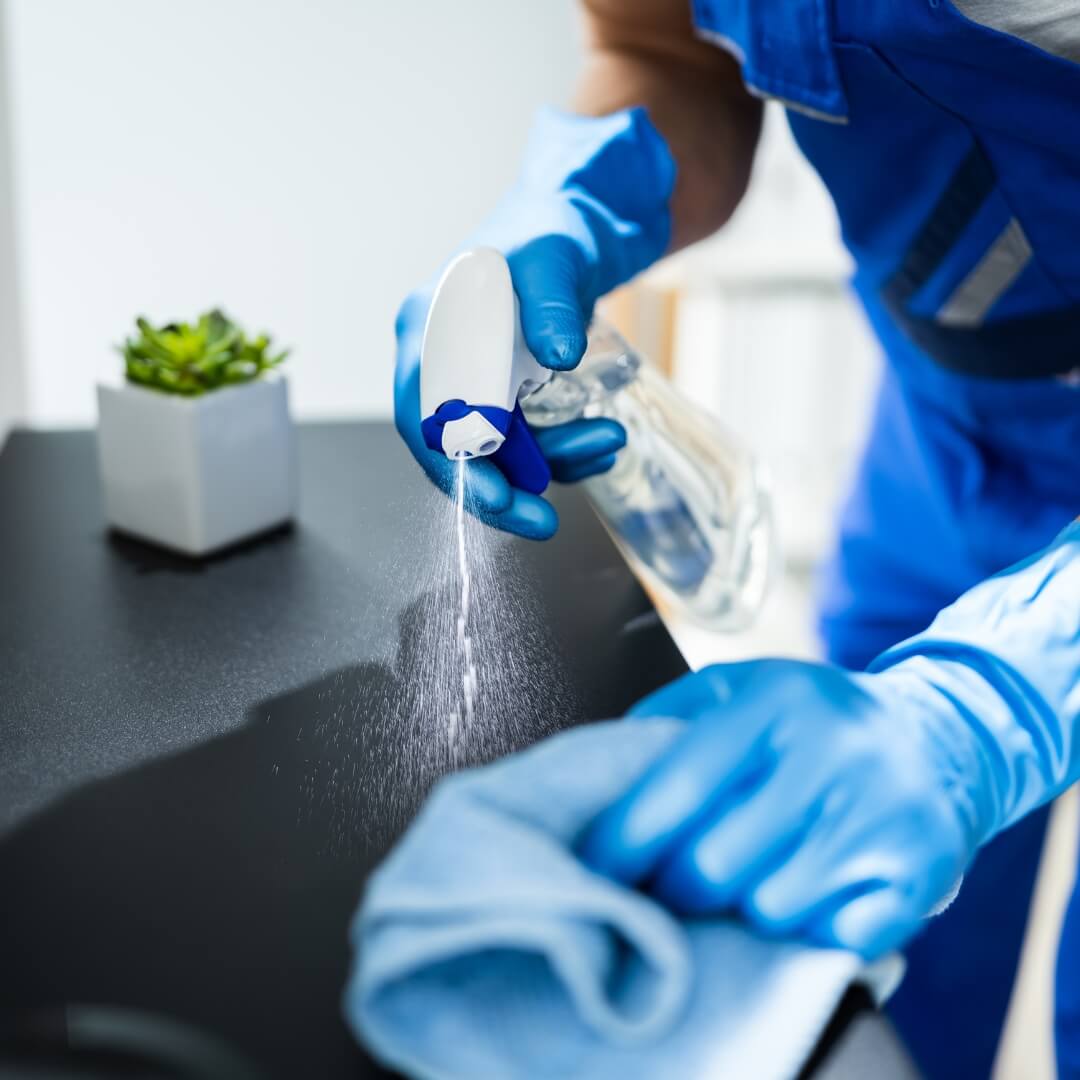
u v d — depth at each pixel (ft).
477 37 6.64
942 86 2.10
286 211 6.84
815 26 2.11
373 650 1.89
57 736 1.63
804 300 7.14
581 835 1.22
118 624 1.98
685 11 2.69
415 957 0.98
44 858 1.37
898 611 3.58
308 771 1.55
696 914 1.21
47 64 6.26
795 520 7.44
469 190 7.01
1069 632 1.57
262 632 1.95
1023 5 1.93
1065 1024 2.70
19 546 2.30
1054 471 2.87
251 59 6.45
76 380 6.99
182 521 2.23
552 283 1.80
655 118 2.74
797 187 7.36
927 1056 3.49
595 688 1.77
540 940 0.98
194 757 1.58
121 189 6.61
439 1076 0.99
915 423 3.23
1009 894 3.28
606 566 2.21
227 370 2.24
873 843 1.22
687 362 7.34
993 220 2.32
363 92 6.64
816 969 1.11
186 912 1.28
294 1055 1.09
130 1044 1.10
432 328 1.65
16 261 3.47
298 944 1.24
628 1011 1.05
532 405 2.01
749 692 1.29
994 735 1.45
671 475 2.15
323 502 2.55
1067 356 2.51
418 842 1.08
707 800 1.19
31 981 1.17
